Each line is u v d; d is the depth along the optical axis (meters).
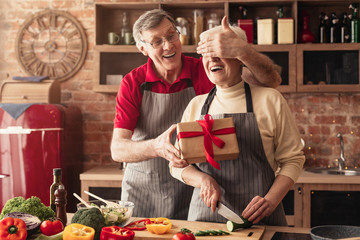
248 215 1.45
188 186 2.15
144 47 2.05
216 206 1.52
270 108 1.63
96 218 1.30
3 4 3.75
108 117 3.91
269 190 1.55
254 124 1.62
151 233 1.40
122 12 3.82
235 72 1.65
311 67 3.42
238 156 1.62
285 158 1.62
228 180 1.63
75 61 3.92
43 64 3.93
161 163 2.13
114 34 3.62
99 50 3.56
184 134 1.51
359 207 3.09
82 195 3.32
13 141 3.25
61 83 3.94
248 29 3.47
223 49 1.56
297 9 3.57
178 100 2.13
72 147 3.61
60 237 1.24
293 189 3.15
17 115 3.26
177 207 2.16
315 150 3.73
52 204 1.58
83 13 3.92
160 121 2.14
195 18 3.53
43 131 3.28
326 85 3.38
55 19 3.93
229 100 1.68
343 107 3.71
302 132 3.75
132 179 2.22
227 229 1.45
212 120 1.52
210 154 1.48
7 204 1.39
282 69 3.43
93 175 3.31
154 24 1.94
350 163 3.70
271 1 3.50
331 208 3.12
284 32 3.41
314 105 3.73
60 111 3.35
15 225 1.20
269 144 1.63
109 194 3.31
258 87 1.71
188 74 2.13
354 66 3.38
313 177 3.11
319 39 3.48
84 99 3.93
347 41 3.43
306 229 1.49
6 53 3.96
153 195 2.18
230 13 3.67
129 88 2.12
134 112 2.10
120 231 1.25
